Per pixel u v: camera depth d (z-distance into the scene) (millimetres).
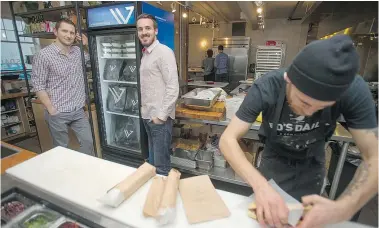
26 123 3623
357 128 702
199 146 2260
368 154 670
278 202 613
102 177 871
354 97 679
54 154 1046
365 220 1441
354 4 1682
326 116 800
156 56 1815
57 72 1976
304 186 1051
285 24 6668
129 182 776
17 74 3609
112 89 2514
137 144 2590
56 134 2131
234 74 6680
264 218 615
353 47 523
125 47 2240
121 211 698
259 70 6250
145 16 1763
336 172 1605
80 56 2193
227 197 769
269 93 796
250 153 1989
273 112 851
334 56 504
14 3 2604
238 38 6629
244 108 815
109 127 2686
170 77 1801
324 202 597
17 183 843
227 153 766
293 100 634
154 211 674
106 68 2465
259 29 6883
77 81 2174
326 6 1807
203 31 7523
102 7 2047
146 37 1791
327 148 1996
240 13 5184
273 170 1062
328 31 2602
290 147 950
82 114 2275
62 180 850
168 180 798
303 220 572
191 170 2188
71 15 2291
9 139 3434
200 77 6961
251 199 756
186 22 3863
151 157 2238
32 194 791
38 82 1928
